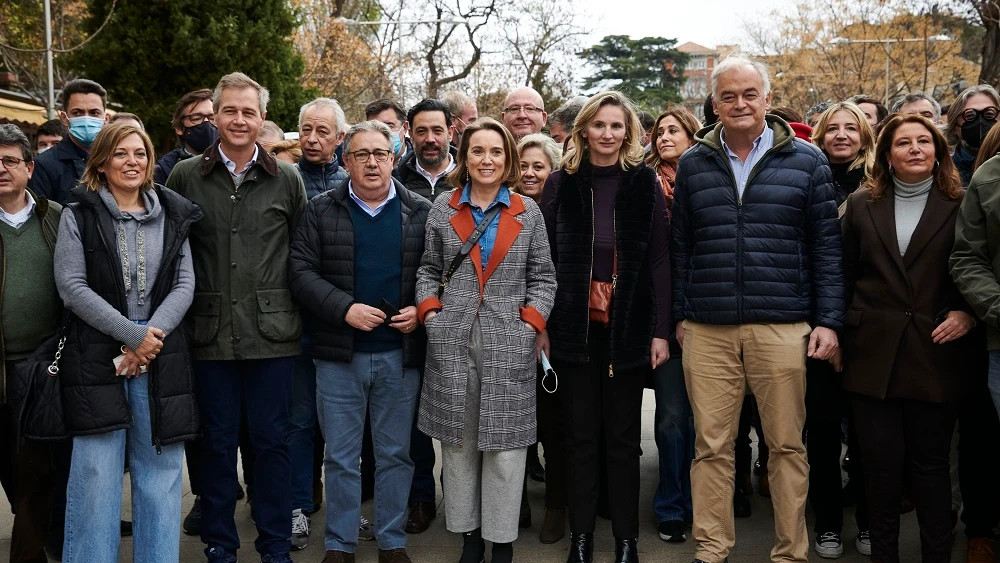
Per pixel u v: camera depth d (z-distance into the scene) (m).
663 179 4.70
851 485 4.58
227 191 3.81
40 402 3.36
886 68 27.78
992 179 3.42
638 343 3.86
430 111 4.91
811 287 3.71
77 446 3.41
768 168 3.67
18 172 3.63
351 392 3.88
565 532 4.43
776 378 3.65
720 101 3.67
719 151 3.73
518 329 3.77
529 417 3.81
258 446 3.83
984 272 3.42
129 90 14.28
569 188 3.98
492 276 3.80
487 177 3.80
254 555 4.14
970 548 3.88
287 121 16.28
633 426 3.94
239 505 4.91
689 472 4.49
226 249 3.76
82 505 3.40
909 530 4.34
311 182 4.84
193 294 3.66
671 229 3.94
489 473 3.80
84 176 3.57
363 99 26.34
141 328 3.40
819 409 3.97
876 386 3.60
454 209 3.91
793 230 3.66
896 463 3.65
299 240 3.91
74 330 3.42
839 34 30.67
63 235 3.46
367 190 3.94
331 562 3.87
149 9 14.37
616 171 3.96
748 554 4.06
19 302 3.62
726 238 3.69
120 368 3.41
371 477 4.92
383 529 3.92
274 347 3.78
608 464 3.95
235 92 3.75
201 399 3.77
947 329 3.52
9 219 3.67
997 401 3.50
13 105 16.94
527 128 5.73
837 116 4.60
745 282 3.65
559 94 27.97
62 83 15.68
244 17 15.10
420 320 3.86
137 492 3.57
